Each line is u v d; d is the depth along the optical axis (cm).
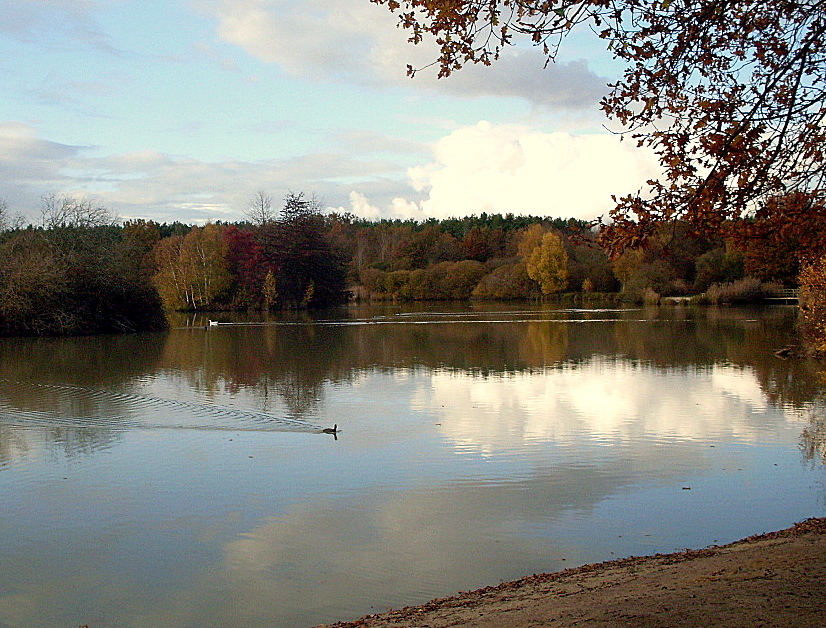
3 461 1478
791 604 588
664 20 770
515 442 1606
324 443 1616
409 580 898
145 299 5322
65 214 5366
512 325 5403
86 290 4969
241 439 1659
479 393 2283
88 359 3334
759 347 3544
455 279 10731
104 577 923
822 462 1411
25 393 2308
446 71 818
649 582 738
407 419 1872
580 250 10400
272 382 2553
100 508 1185
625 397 2172
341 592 868
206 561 969
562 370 2825
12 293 4616
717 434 1659
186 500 1223
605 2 769
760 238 818
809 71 769
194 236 8400
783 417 1841
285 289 8550
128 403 2120
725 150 758
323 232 9681
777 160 791
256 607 832
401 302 10488
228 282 8356
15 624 803
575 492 1245
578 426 1764
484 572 919
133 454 1527
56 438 1675
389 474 1367
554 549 993
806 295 2992
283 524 1106
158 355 3503
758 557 789
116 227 6181
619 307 8019
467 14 785
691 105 778
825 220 795
